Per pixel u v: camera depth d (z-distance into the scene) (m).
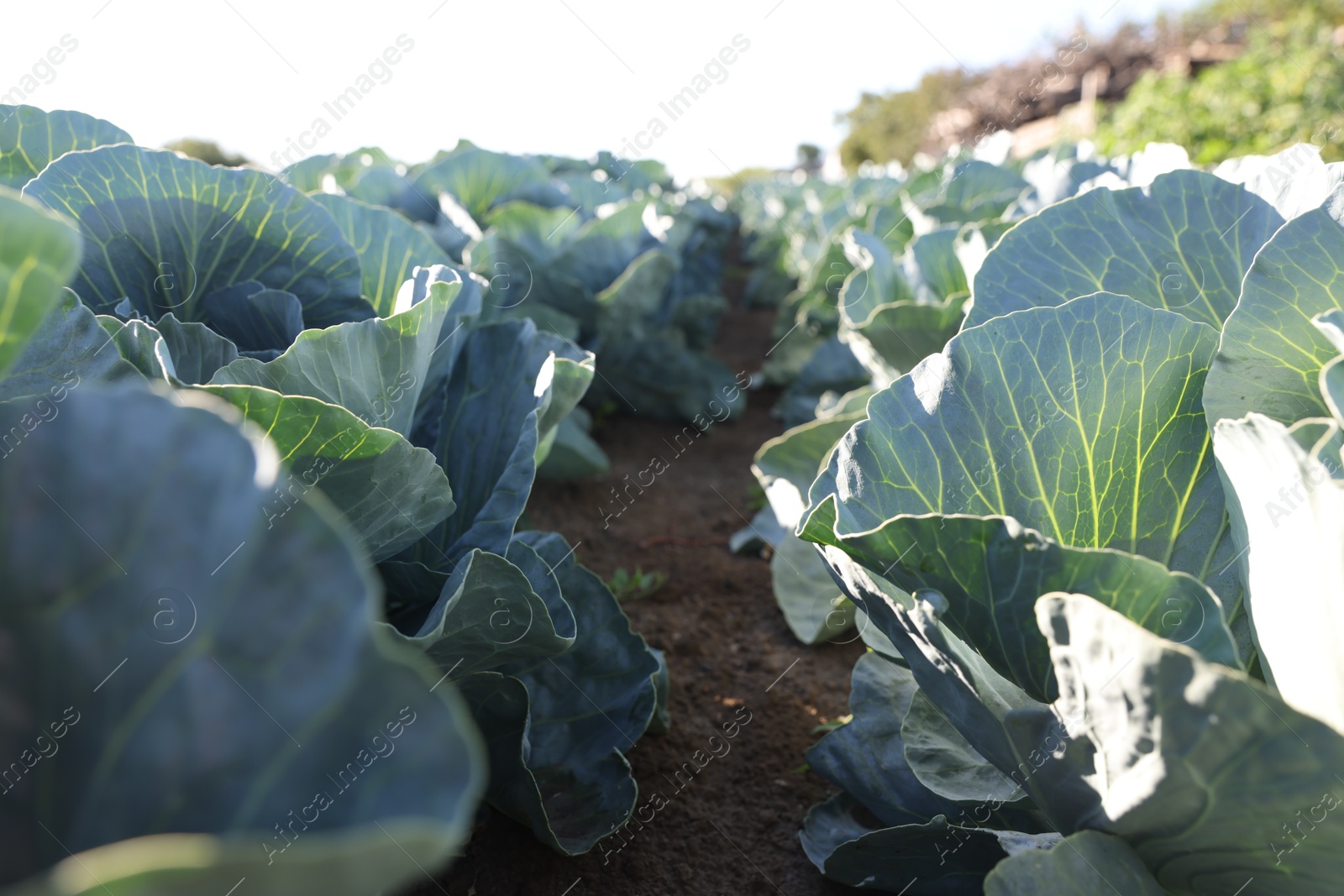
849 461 2.16
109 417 0.99
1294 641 1.73
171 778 0.90
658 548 5.59
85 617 0.94
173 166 2.67
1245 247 2.67
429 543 2.73
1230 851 1.64
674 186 14.93
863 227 7.47
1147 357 2.17
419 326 2.40
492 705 2.65
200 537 0.94
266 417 1.96
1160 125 13.61
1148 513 2.20
